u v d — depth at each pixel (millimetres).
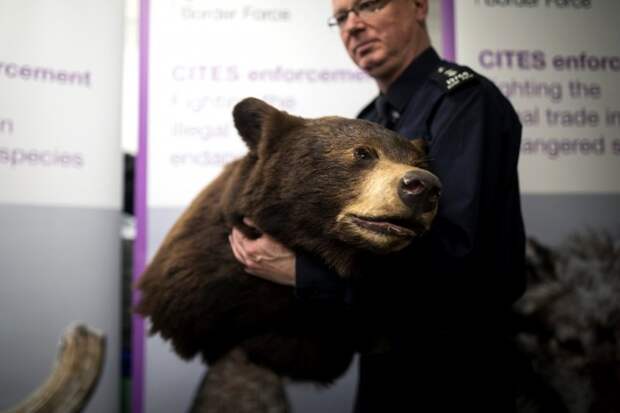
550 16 2871
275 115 1789
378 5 2080
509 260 1839
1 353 2627
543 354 2766
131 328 2871
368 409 2166
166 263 1872
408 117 2023
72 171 2783
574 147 2840
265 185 1701
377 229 1500
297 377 1813
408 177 1431
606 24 2865
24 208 2680
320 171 1641
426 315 1788
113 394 2846
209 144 2848
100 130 2855
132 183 3182
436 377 1994
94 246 2828
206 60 2867
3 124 2645
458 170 1701
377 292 1680
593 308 2797
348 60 2900
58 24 2777
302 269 1652
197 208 1956
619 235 2814
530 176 2834
